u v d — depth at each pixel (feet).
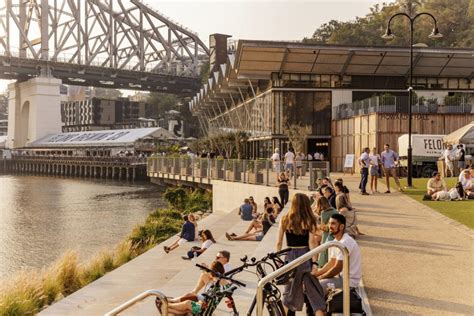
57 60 477.77
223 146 205.57
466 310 26.48
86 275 64.69
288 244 23.73
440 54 165.58
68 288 59.88
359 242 44.98
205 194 163.53
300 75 172.96
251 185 117.39
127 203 197.26
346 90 173.27
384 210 65.16
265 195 109.91
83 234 122.42
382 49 164.45
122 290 48.91
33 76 491.31
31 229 130.82
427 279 32.58
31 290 53.62
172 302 27.55
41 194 239.50
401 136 130.72
